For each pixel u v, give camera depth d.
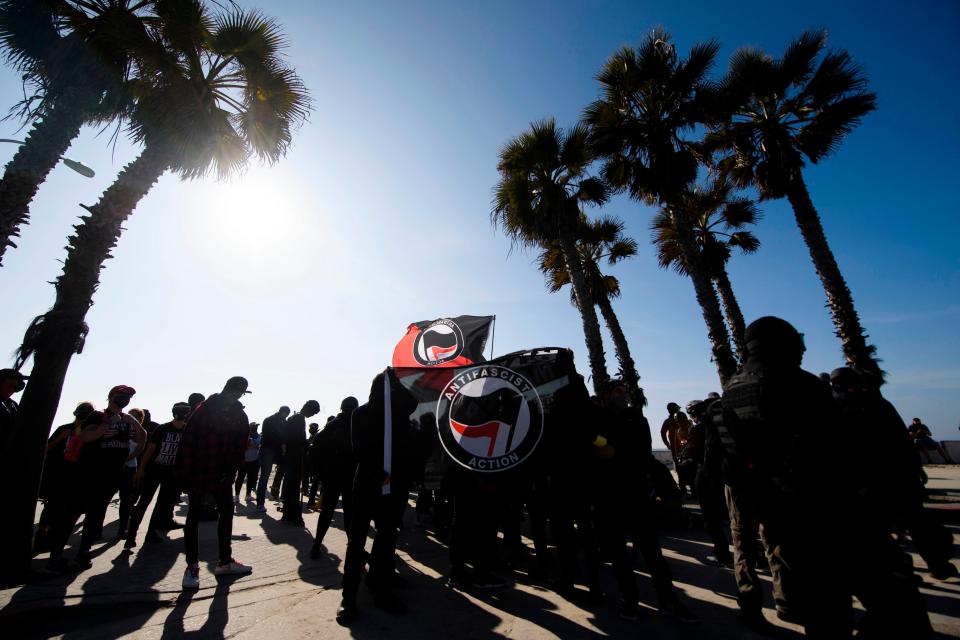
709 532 4.59
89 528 4.31
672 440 7.80
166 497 5.46
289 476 7.04
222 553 4.09
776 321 2.13
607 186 12.81
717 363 10.29
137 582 3.77
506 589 3.89
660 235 16.19
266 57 7.22
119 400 4.68
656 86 11.62
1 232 4.76
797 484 1.82
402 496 3.56
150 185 5.80
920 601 1.66
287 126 7.89
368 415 3.63
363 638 2.80
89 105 5.66
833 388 3.46
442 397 4.00
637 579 4.23
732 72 11.30
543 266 16.47
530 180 13.12
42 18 5.55
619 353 15.41
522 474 3.73
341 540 5.88
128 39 5.67
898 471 2.97
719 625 3.04
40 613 3.03
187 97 6.48
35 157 5.03
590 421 3.48
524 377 3.90
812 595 1.73
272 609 3.28
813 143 11.04
